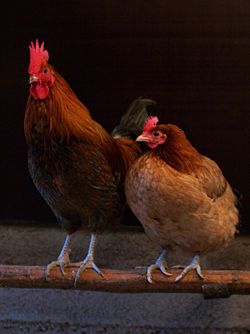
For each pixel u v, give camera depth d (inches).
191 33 124.7
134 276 104.8
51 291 131.5
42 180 106.3
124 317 129.2
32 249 135.3
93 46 127.0
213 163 105.2
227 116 127.5
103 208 108.0
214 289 103.0
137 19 125.2
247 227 131.3
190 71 126.3
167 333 128.3
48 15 126.5
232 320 127.6
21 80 129.9
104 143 107.3
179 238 103.5
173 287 104.1
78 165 103.8
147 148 118.8
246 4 122.5
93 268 106.6
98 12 125.6
